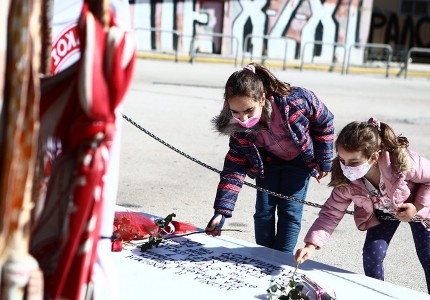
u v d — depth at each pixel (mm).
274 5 24734
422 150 9344
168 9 23672
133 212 4199
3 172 1782
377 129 3377
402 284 4590
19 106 1753
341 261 4969
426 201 3438
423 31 28891
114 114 1949
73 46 2662
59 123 1975
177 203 6160
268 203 4062
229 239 4113
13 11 1765
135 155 8008
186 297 3207
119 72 1888
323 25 25266
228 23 24375
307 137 3764
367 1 25453
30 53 1761
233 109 3510
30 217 1952
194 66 20797
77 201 1890
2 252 1795
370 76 22000
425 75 23453
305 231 5582
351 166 3334
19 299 1816
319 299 3252
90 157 1897
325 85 17500
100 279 2318
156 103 12273
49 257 2053
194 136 9352
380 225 3711
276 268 3680
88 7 1949
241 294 3277
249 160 3846
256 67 3660
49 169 2090
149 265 3584
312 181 7312
